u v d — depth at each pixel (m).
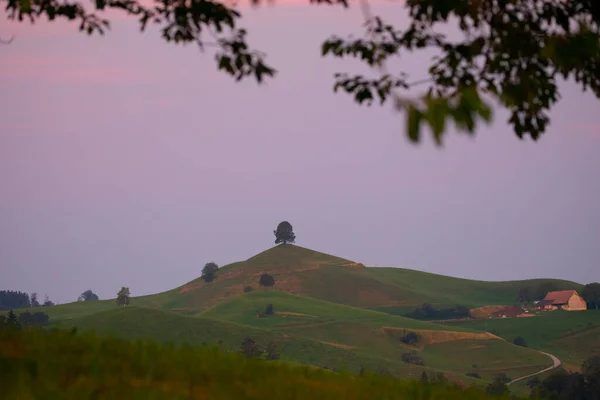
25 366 35.94
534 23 32.47
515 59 32.53
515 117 37.66
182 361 41.78
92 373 35.69
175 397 32.59
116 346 44.53
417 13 34.81
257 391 35.97
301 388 37.75
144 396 32.44
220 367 41.12
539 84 35.28
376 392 40.41
